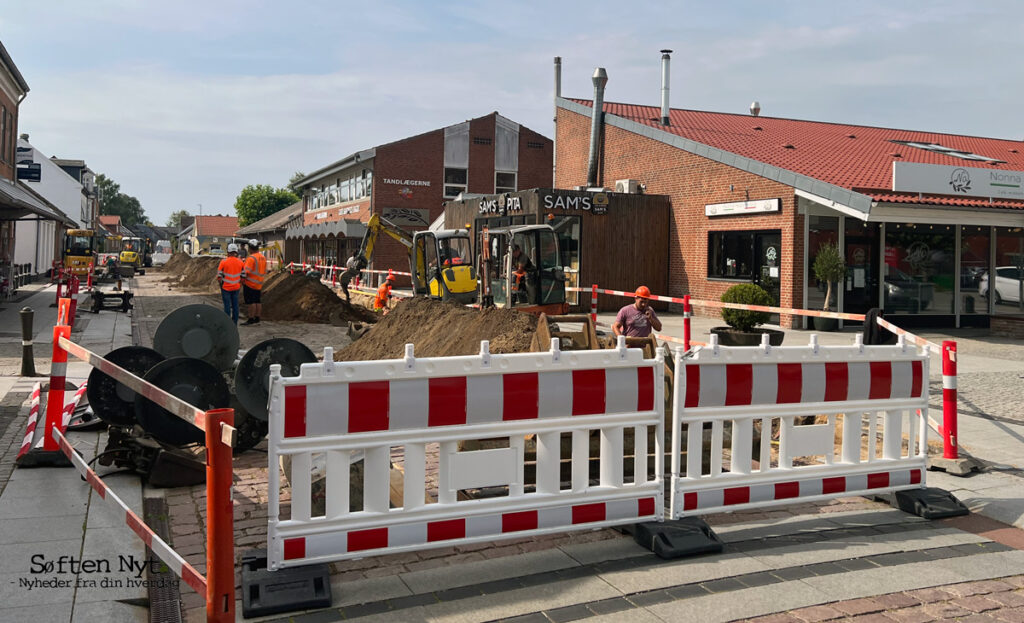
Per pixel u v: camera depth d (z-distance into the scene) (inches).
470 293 747.4
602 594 155.3
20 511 200.5
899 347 214.8
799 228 757.9
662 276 963.3
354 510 189.6
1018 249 851.4
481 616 144.9
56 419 242.8
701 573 167.0
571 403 175.6
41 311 803.4
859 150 976.9
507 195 981.8
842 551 181.9
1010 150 1162.6
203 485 228.8
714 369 189.0
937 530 199.6
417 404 161.3
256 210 3809.1
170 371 233.6
